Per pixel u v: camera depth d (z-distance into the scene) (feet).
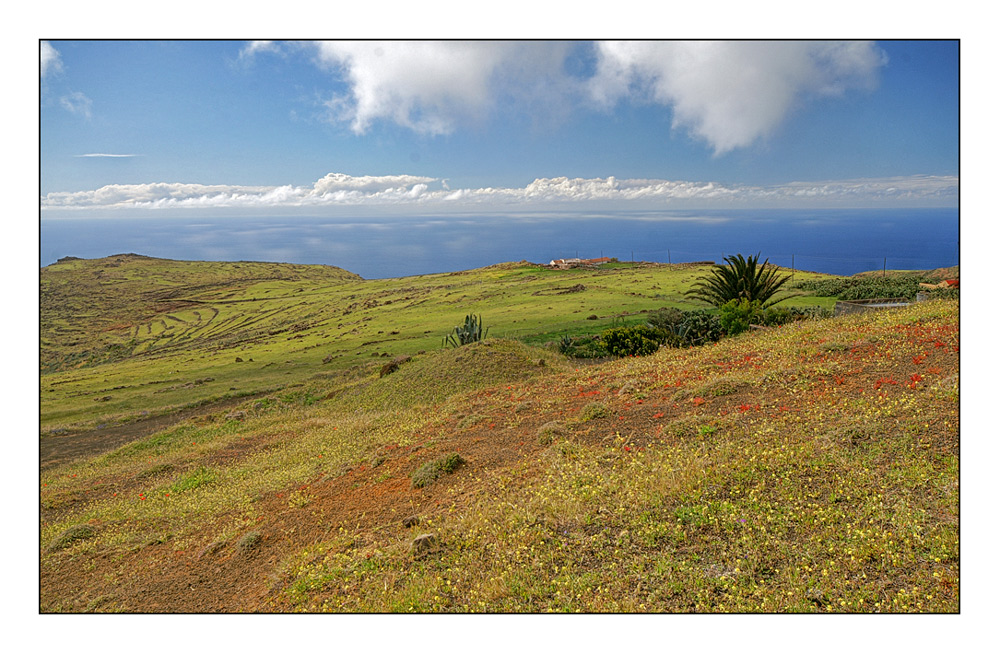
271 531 29.35
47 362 289.12
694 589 17.10
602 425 35.14
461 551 21.79
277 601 20.81
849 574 16.90
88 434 94.27
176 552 29.27
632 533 20.72
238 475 46.60
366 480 35.32
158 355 248.11
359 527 27.27
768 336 55.52
